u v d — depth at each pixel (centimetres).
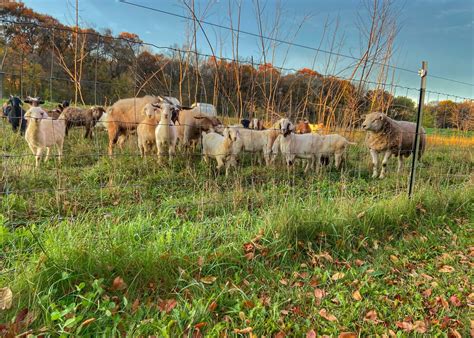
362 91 979
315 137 717
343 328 226
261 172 661
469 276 302
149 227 346
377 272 300
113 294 238
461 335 229
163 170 611
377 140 693
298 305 250
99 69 854
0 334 187
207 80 857
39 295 221
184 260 276
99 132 1150
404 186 573
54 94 837
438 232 396
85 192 473
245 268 288
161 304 233
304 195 500
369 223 379
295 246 323
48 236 287
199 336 207
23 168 526
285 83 865
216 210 420
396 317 242
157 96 866
